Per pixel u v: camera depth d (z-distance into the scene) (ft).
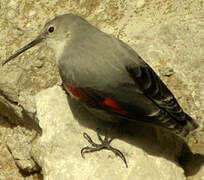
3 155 34.17
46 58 33.14
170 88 31.58
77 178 26.35
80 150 27.43
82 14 35.06
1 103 33.96
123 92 25.62
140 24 34.50
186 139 30.19
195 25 33.76
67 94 30.42
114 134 28.17
